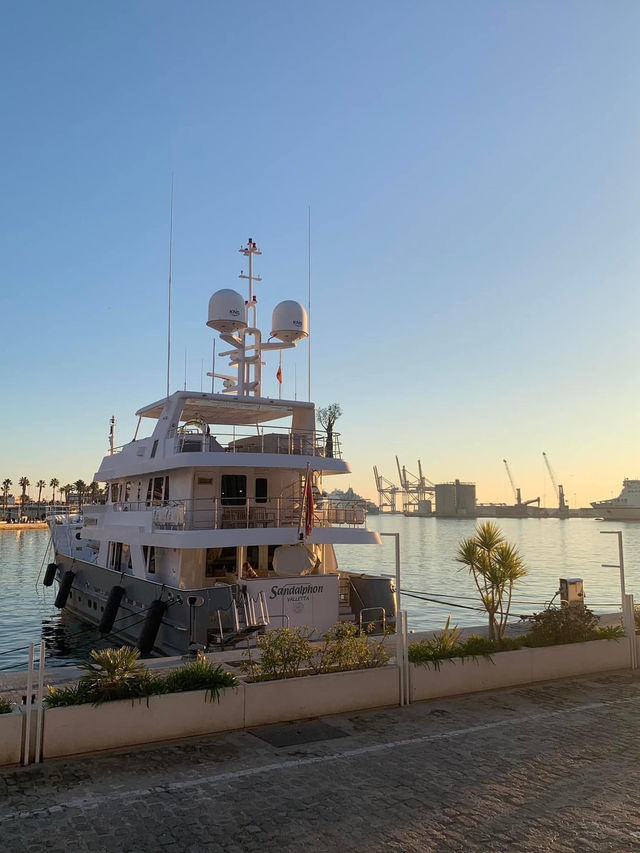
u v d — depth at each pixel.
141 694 10.10
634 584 53.16
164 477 23.58
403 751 9.66
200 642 18.30
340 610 21.44
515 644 14.35
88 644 28.05
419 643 14.26
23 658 25.75
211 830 7.18
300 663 12.57
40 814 7.55
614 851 6.72
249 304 26.94
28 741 9.13
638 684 13.79
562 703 12.31
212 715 10.47
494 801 7.91
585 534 167.75
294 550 20.77
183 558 20.58
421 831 7.15
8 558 81.44
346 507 23.08
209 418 26.86
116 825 7.29
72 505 43.91
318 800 7.94
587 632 15.20
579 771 8.89
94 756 9.41
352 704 11.73
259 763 9.16
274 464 20.72
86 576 31.34
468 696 12.83
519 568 14.97
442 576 60.59
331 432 23.91
